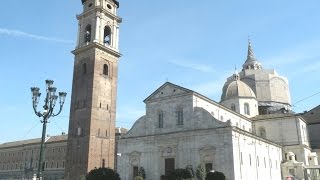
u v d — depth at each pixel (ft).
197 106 190.29
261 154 202.80
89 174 155.53
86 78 234.99
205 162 173.99
